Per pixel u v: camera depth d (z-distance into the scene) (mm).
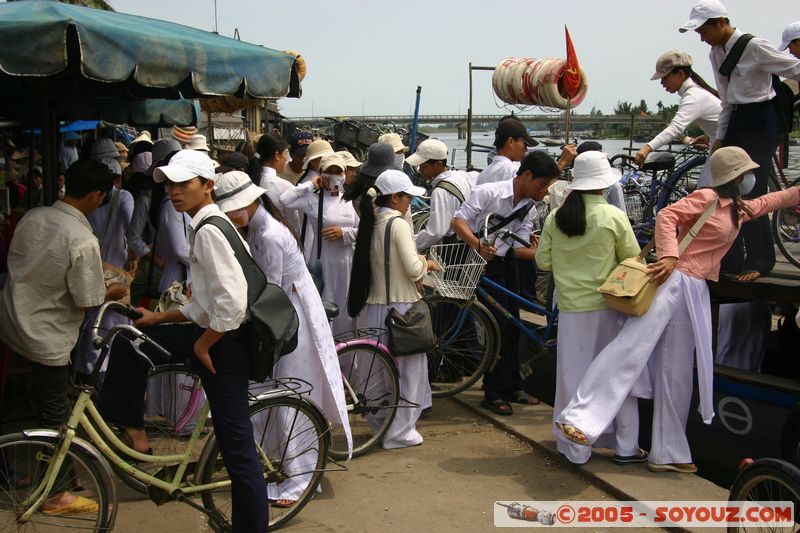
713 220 4145
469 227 5371
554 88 8328
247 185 3734
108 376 3455
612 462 4430
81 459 3188
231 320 2994
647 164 7105
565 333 4441
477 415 5473
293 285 4004
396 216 4672
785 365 5383
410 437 4812
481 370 5535
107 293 4168
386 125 13680
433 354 5734
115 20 4141
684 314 4188
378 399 4723
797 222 5254
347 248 5254
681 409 4285
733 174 4082
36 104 5355
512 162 5859
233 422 3201
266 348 3164
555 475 4395
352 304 4715
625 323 4277
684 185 6965
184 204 3133
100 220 5301
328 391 4109
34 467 3312
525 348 6277
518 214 5285
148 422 4027
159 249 4934
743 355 5562
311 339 4043
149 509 3869
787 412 4438
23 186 7789
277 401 3650
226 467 3275
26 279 3600
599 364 4176
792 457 4188
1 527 3332
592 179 4340
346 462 4562
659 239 4133
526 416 5352
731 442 4773
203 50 4145
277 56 4598
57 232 3625
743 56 4660
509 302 5492
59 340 3682
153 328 3480
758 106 4762
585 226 4324
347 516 3857
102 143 6719
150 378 3836
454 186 5590
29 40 3465
